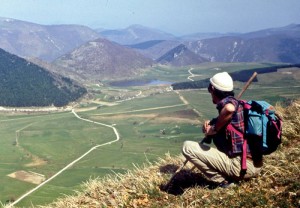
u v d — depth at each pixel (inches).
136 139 7824.8
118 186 410.0
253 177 338.6
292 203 292.0
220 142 342.6
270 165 350.0
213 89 337.1
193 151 350.3
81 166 5861.2
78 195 421.7
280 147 406.0
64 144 7687.0
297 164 344.8
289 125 443.8
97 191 413.4
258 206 299.7
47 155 6899.6
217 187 346.3
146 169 440.1
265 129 312.8
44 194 4298.7
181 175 397.7
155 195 371.6
